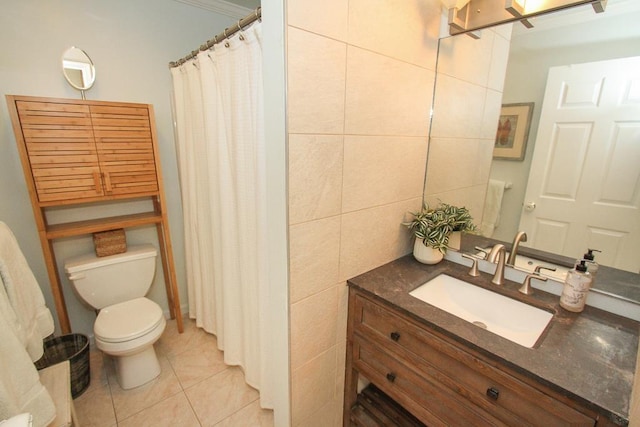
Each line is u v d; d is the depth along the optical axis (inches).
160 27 76.9
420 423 52.3
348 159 44.4
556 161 46.1
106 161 68.2
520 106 48.0
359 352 51.1
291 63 34.9
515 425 33.5
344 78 40.6
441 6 51.2
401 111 50.3
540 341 35.6
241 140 54.3
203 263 78.5
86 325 80.0
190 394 67.1
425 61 52.1
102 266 72.4
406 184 56.2
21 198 66.2
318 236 43.7
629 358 32.8
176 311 85.9
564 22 42.3
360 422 54.0
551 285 46.4
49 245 66.6
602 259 43.3
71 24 65.7
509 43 47.3
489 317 48.4
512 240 51.6
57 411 43.5
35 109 59.3
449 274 53.6
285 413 49.5
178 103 74.6
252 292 60.6
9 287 42.3
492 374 34.3
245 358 67.1
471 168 54.6
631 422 24.2
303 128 37.9
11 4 59.4
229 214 63.1
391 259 57.7
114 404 64.1
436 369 40.2
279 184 39.3
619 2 38.0
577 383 29.4
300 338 45.9
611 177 41.7
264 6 35.5
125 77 74.1
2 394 34.9
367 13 40.9
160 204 78.3
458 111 54.0
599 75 40.8
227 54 53.8
